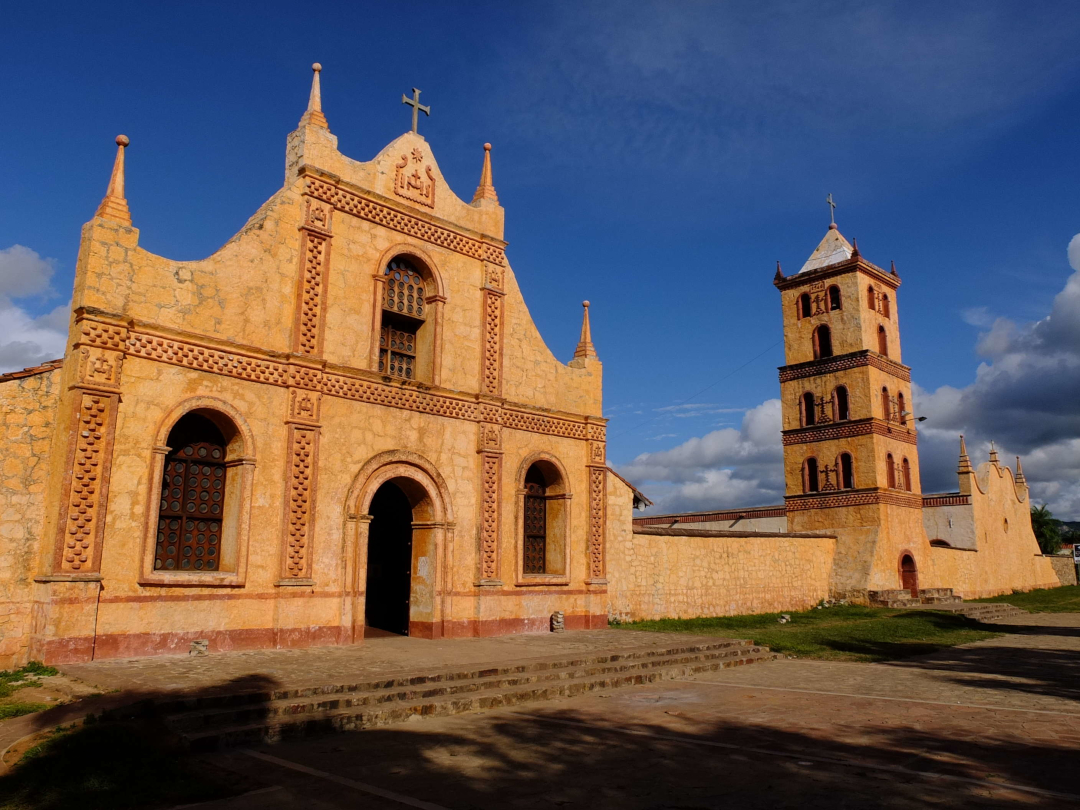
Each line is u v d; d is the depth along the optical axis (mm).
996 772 8789
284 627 16562
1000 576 49812
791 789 8133
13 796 7562
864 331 39188
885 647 22109
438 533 20062
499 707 12758
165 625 14930
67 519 13812
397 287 20625
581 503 24078
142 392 15117
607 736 10656
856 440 38438
